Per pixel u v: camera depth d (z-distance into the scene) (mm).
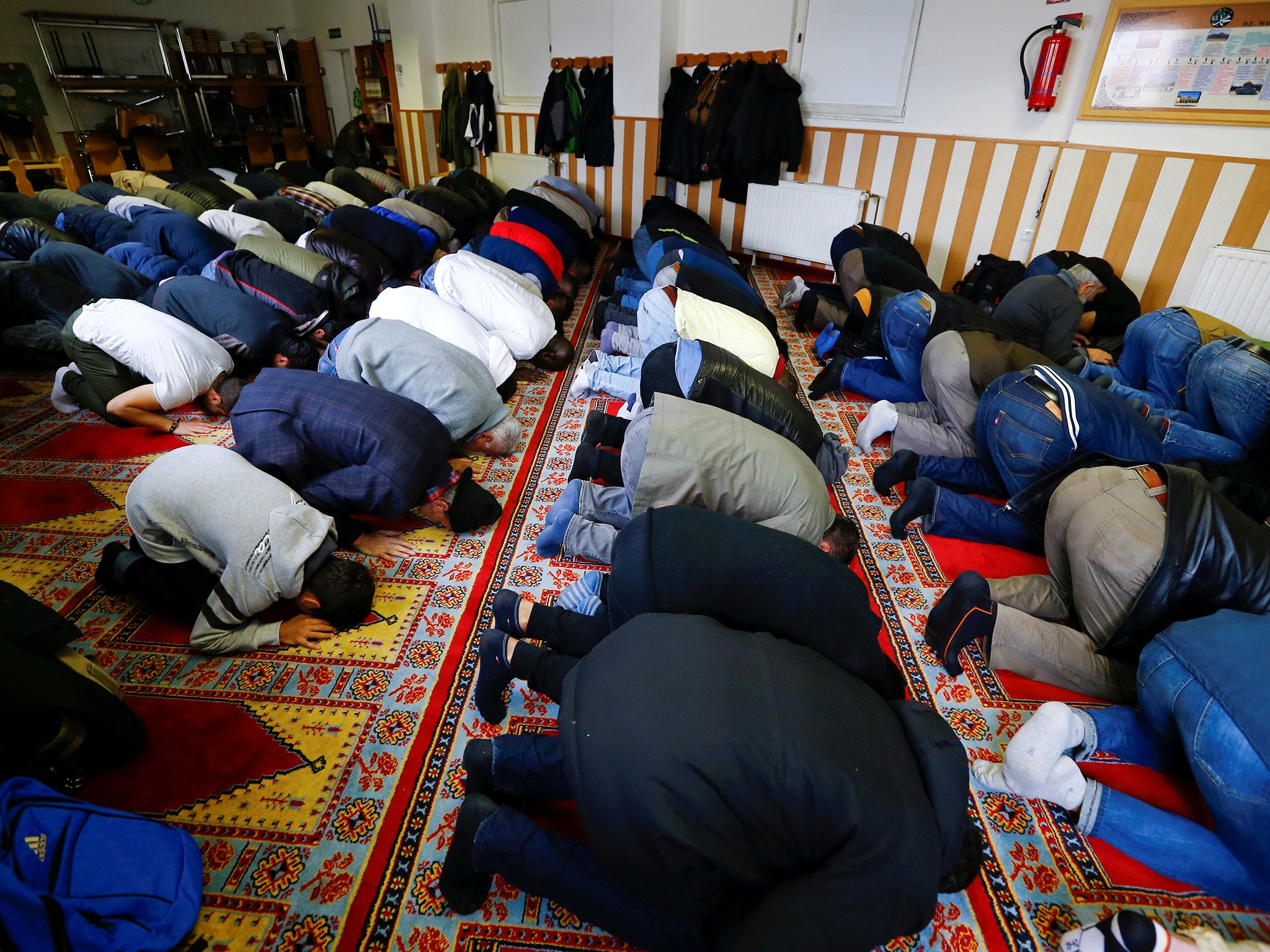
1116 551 1483
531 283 3283
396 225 3893
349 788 1380
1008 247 4176
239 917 1163
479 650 1495
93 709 1254
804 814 919
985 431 2109
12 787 1022
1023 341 2977
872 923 885
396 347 2174
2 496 2211
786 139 4754
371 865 1253
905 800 935
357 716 1530
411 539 2086
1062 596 1765
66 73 6926
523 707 1566
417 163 7461
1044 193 3924
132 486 1627
